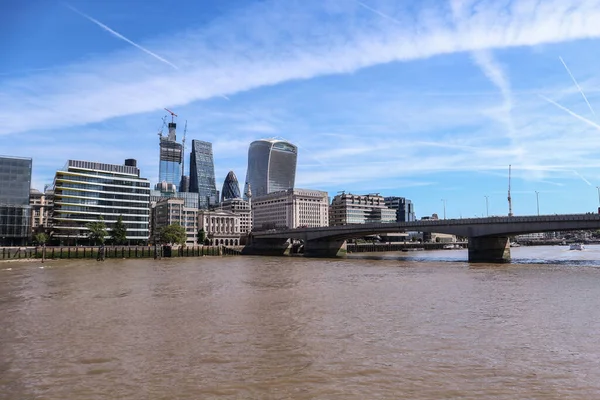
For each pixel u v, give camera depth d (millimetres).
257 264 124062
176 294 55719
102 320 38156
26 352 27750
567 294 52219
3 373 23672
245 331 33219
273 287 62969
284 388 21062
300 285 65250
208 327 34812
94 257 166875
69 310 43750
